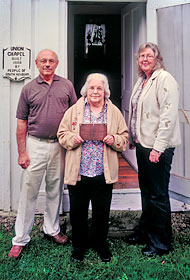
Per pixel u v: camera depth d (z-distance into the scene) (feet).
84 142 8.18
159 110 8.40
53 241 9.54
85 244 8.87
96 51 19.74
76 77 19.83
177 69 11.19
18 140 8.73
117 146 8.15
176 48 11.16
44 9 11.13
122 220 10.58
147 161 8.68
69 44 19.44
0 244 9.27
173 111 8.11
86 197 8.52
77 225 8.55
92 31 19.53
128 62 15.51
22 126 8.68
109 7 18.74
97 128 8.01
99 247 8.76
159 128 8.24
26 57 11.19
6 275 7.77
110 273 7.95
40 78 8.61
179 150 11.33
